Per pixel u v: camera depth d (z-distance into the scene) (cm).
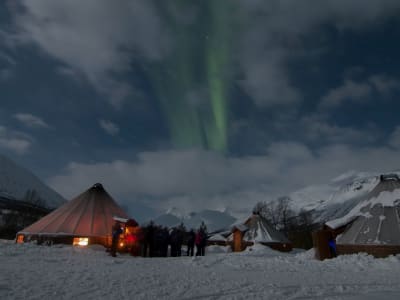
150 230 2173
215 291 812
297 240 7156
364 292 845
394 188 2580
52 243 2294
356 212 2602
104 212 2653
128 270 1148
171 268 1295
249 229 4725
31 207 10069
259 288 873
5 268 1013
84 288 767
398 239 2172
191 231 2344
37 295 670
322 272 1329
